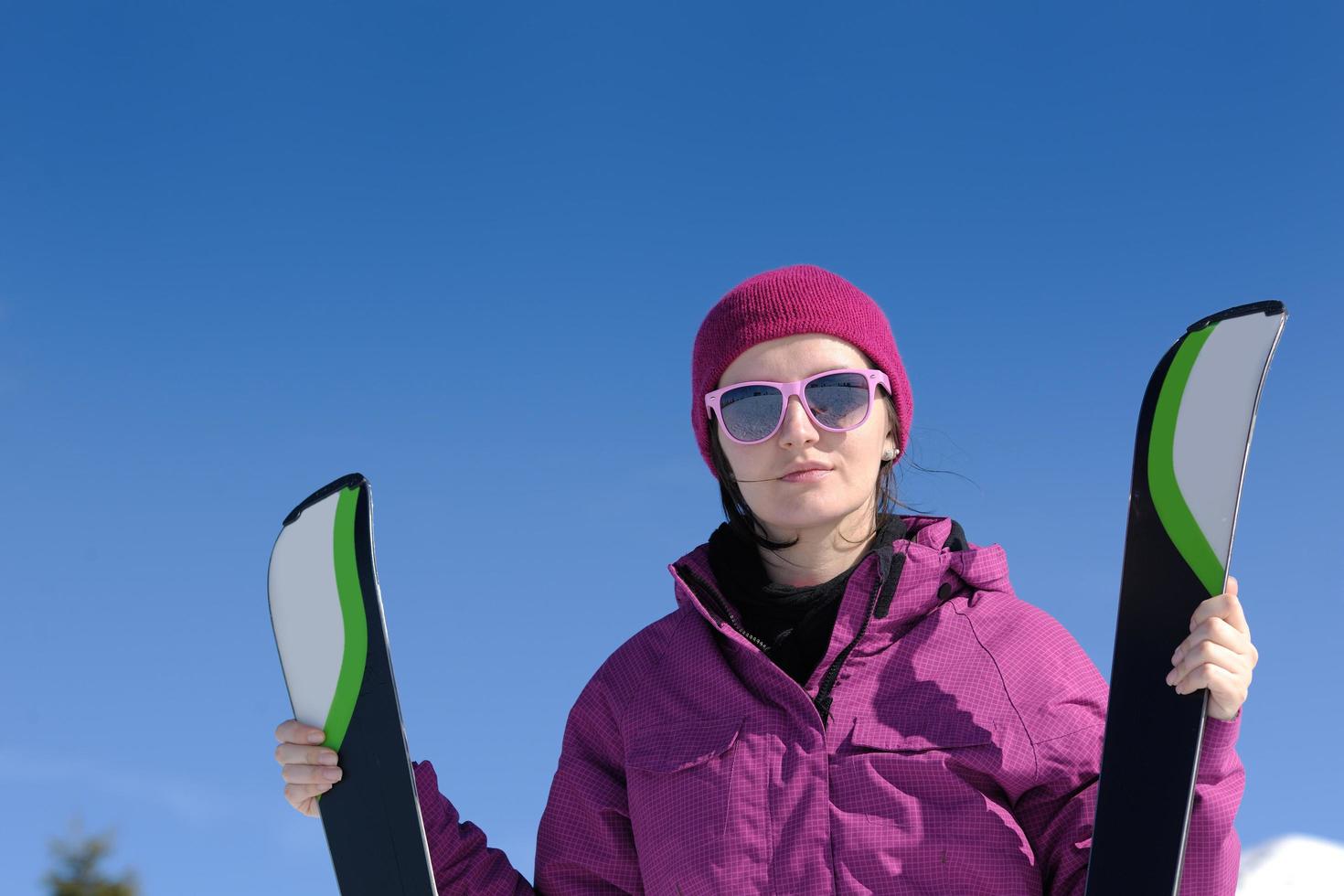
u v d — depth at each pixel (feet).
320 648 8.39
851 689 7.52
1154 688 6.85
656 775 7.73
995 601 7.80
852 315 8.13
